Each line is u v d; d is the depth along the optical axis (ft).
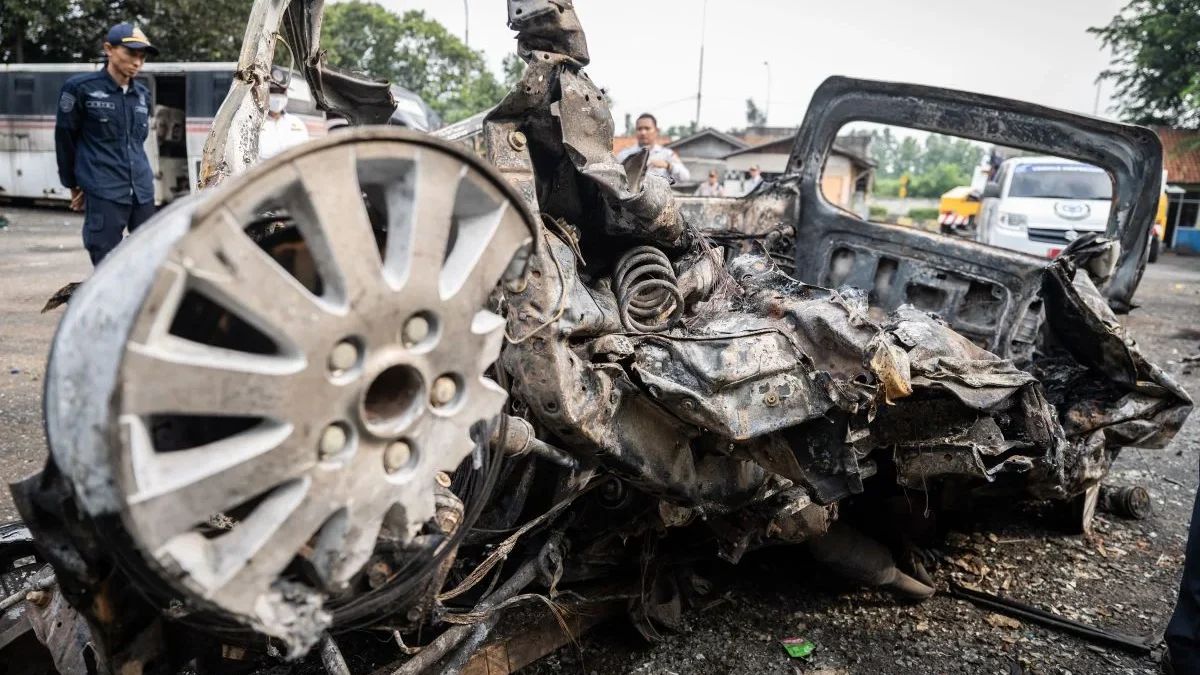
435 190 3.98
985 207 36.88
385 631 6.86
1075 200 33.14
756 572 9.97
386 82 8.41
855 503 9.82
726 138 77.25
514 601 6.42
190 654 5.23
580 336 6.41
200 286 3.42
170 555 3.52
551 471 7.06
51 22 68.80
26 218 49.21
